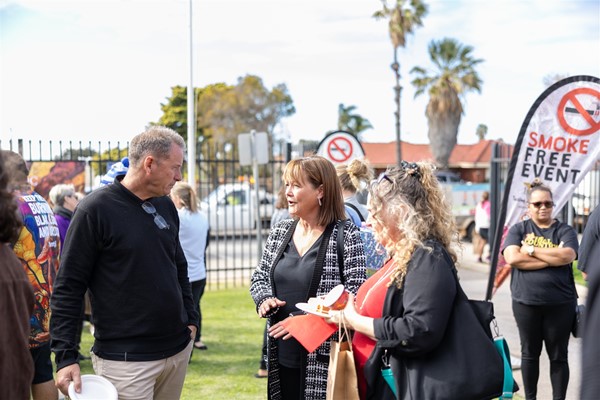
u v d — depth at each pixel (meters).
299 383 3.13
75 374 2.69
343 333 2.66
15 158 3.37
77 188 9.88
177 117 17.31
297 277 3.09
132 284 2.81
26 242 3.33
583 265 3.88
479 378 2.22
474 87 33.84
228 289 10.55
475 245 13.08
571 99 5.27
